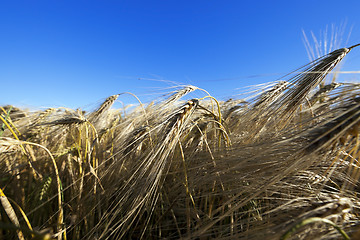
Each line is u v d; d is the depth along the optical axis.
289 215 1.54
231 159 2.31
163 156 2.01
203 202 2.69
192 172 2.69
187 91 2.99
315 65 2.69
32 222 2.10
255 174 2.11
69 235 2.26
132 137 2.51
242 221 2.02
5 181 2.42
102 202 2.47
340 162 1.91
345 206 1.35
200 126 2.99
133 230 2.33
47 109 3.72
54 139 3.43
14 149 1.93
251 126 3.03
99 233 2.23
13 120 3.90
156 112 3.11
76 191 2.39
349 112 1.43
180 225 2.55
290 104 2.62
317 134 1.48
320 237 1.32
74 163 2.74
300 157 1.57
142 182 2.12
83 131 3.09
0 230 2.02
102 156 3.07
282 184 2.04
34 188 2.44
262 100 3.00
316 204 1.46
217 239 1.83
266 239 1.35
